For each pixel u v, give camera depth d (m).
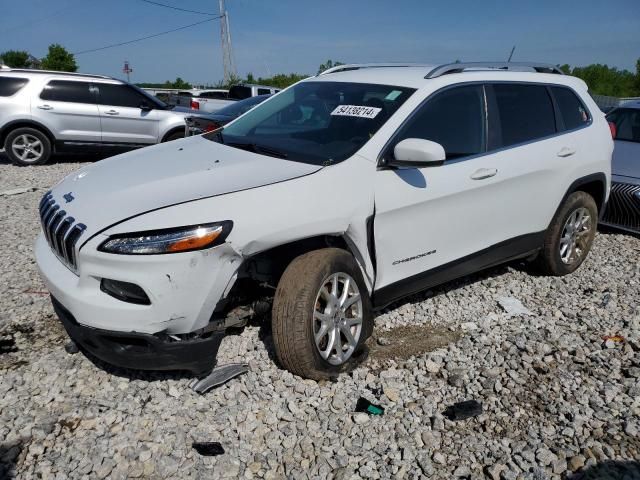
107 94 11.27
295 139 3.83
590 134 5.04
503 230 4.41
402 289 3.81
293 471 2.71
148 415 3.02
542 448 2.92
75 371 3.36
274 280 3.46
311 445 2.87
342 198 3.28
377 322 4.16
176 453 2.77
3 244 5.67
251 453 2.81
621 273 5.44
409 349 3.82
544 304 4.65
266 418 3.04
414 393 3.35
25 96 10.62
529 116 4.55
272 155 3.61
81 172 3.71
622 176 6.57
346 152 3.51
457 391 3.39
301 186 3.18
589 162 4.97
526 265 5.39
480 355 3.77
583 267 5.55
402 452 2.88
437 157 3.32
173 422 2.97
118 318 2.85
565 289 4.98
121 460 2.71
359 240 3.40
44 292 4.48
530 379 3.53
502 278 5.14
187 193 3.02
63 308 3.12
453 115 3.97
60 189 3.51
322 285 3.22
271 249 3.35
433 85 3.90
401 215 3.59
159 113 11.70
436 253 3.93
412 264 3.79
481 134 4.14
